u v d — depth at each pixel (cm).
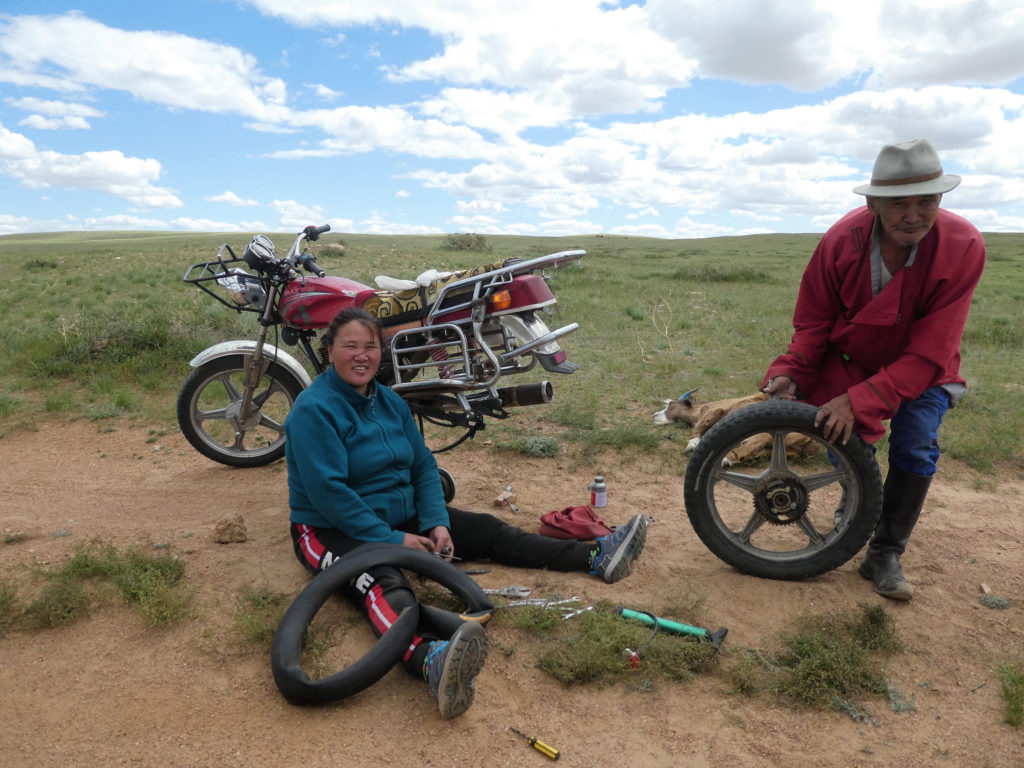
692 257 5459
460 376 406
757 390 776
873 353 338
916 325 319
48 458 532
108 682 262
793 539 407
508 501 445
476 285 387
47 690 257
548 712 253
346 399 321
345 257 3794
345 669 248
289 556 362
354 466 317
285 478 489
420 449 348
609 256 5122
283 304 462
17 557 355
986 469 541
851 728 250
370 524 306
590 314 1394
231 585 332
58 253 4522
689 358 972
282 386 499
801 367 356
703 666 278
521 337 389
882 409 316
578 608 317
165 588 312
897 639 298
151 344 877
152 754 228
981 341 1250
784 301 1828
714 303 1717
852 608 325
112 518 412
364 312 320
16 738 233
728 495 479
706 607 323
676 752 236
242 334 910
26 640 287
